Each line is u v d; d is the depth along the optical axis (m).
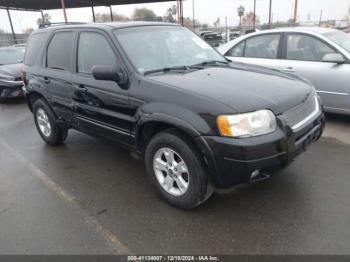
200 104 2.74
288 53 5.62
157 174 3.27
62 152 4.87
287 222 2.85
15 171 4.28
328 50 5.19
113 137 3.76
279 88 3.09
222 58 4.32
